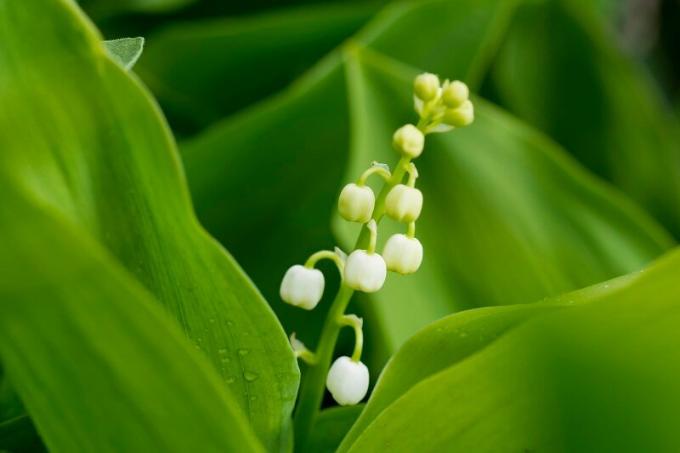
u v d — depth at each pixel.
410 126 0.30
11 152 0.28
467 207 0.40
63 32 0.28
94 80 0.28
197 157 0.40
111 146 0.28
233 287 0.29
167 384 0.27
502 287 0.39
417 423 0.29
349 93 0.40
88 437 0.28
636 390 0.29
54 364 0.27
